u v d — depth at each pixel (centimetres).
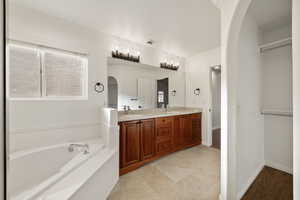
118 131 194
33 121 173
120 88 259
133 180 192
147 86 299
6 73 39
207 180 190
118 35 237
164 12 174
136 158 225
